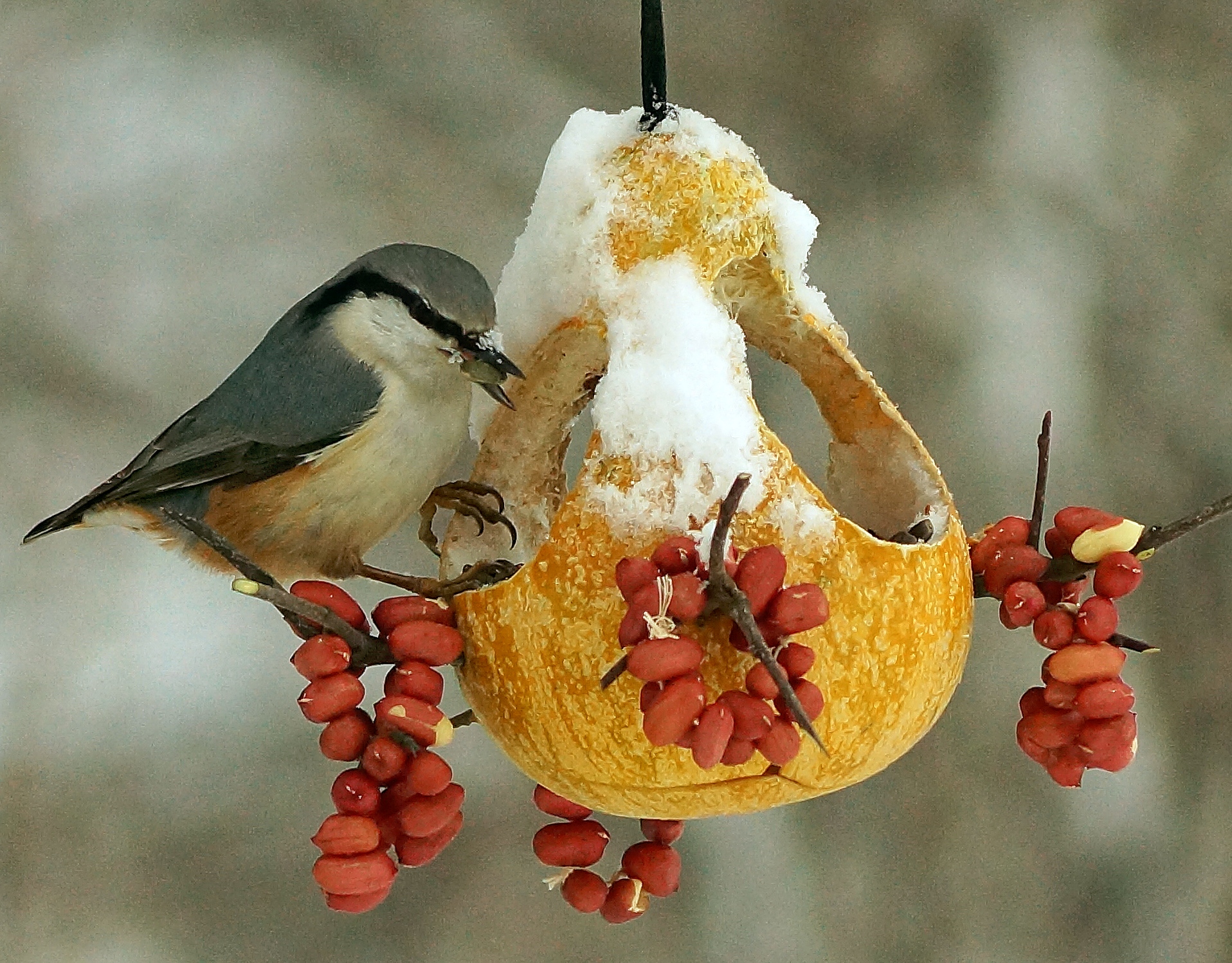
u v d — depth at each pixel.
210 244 5.45
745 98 5.63
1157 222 5.64
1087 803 5.49
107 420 5.38
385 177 5.54
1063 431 5.46
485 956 5.27
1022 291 5.52
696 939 5.35
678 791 4.64
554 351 4.68
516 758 4.66
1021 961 5.30
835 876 5.43
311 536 4.75
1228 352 5.63
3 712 5.21
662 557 4.60
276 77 5.58
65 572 5.33
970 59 5.68
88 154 5.44
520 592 4.64
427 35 5.64
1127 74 5.68
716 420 4.62
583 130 4.66
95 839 5.20
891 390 5.44
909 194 5.61
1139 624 5.62
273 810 5.34
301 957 5.21
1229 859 5.44
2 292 5.32
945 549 4.65
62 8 5.50
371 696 5.29
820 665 4.62
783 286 4.66
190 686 5.38
